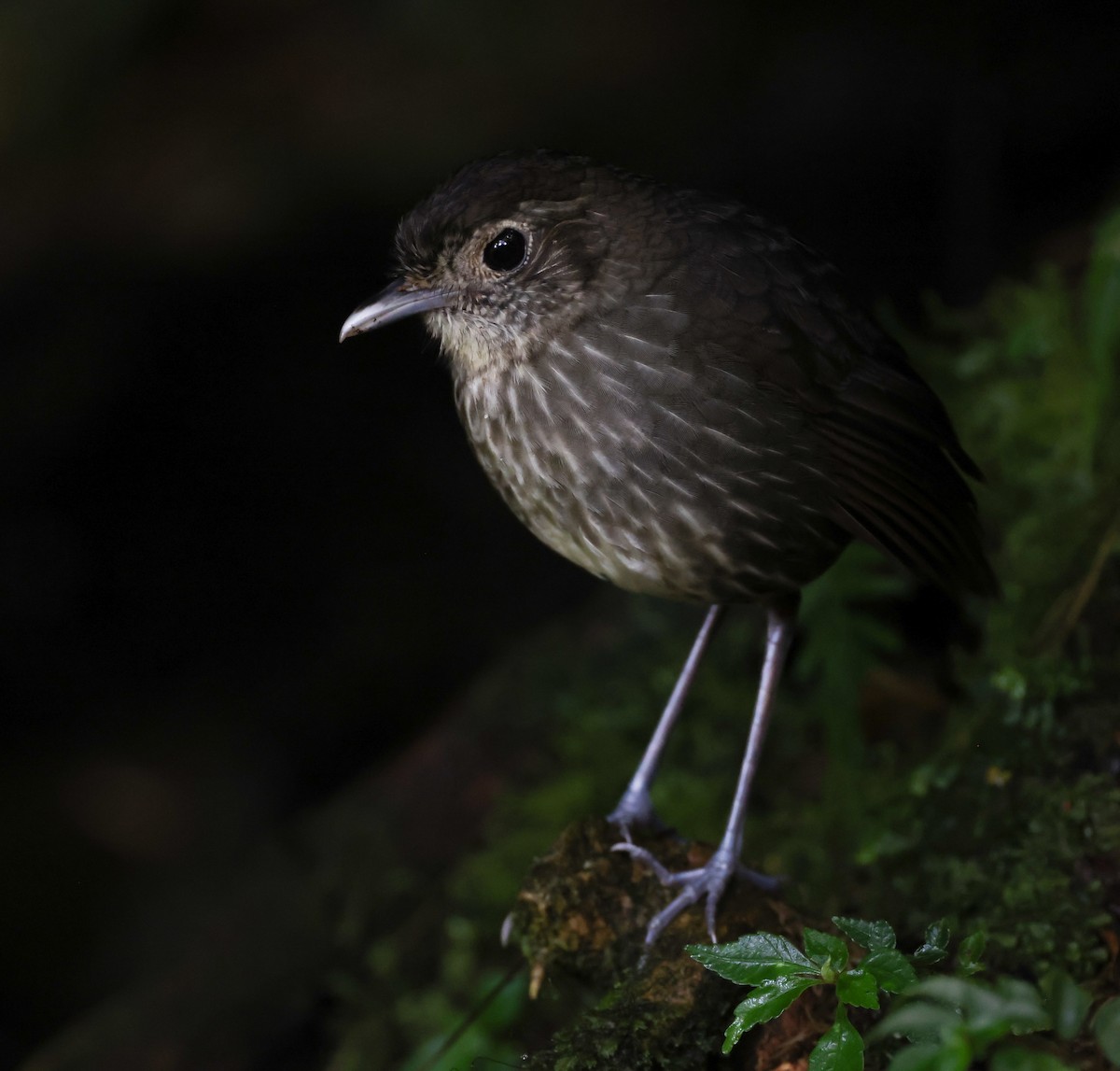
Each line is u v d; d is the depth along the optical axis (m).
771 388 5.84
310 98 15.25
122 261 14.68
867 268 12.91
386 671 13.84
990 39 12.23
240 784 13.35
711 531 5.89
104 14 15.88
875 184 13.29
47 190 15.29
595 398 5.81
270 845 9.88
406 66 15.24
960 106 12.38
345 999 8.88
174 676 14.49
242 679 14.29
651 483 5.82
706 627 6.70
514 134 14.31
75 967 11.98
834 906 6.89
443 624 14.04
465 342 6.15
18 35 15.83
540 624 13.82
